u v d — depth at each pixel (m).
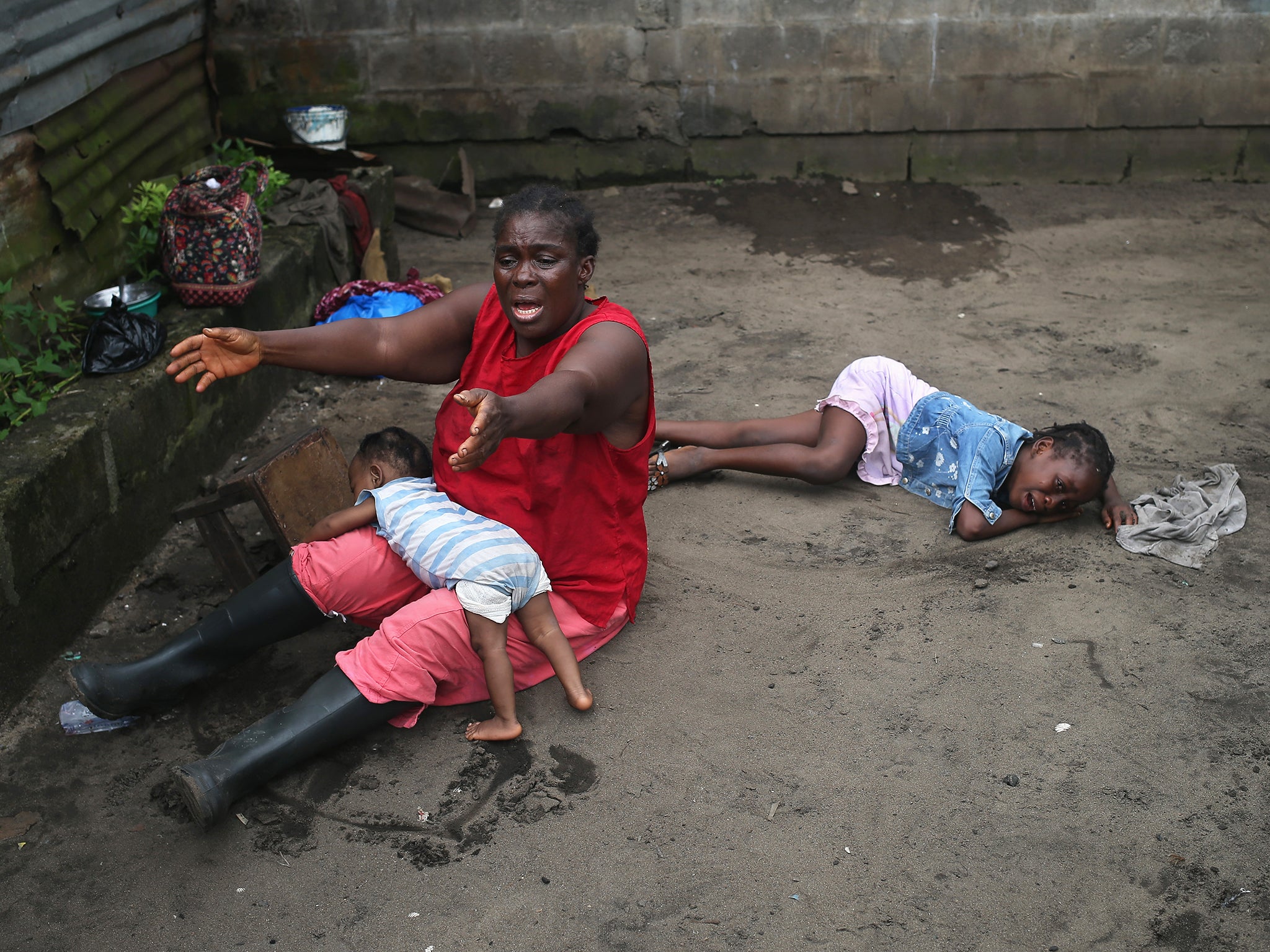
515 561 2.89
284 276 5.35
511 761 2.90
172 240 4.50
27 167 4.34
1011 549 3.85
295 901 2.50
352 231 6.31
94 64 4.90
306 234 5.76
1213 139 8.15
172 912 2.49
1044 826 2.65
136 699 2.97
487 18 7.78
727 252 7.31
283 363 3.03
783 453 4.20
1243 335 5.84
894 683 3.16
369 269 6.36
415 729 3.04
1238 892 2.46
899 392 4.26
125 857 2.64
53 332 4.09
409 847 2.64
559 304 2.81
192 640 3.03
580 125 8.10
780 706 3.08
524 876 2.55
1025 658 3.26
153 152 5.67
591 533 3.10
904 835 2.63
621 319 2.85
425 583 3.08
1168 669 3.19
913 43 7.92
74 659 3.38
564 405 2.52
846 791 2.77
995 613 3.47
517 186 8.28
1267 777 2.78
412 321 3.13
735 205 7.94
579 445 2.95
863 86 8.03
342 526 3.13
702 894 2.49
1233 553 3.78
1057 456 3.79
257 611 3.04
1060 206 7.93
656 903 2.47
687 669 3.23
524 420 2.41
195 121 6.34
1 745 3.03
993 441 3.96
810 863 2.56
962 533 3.89
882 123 8.13
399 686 2.84
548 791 2.79
